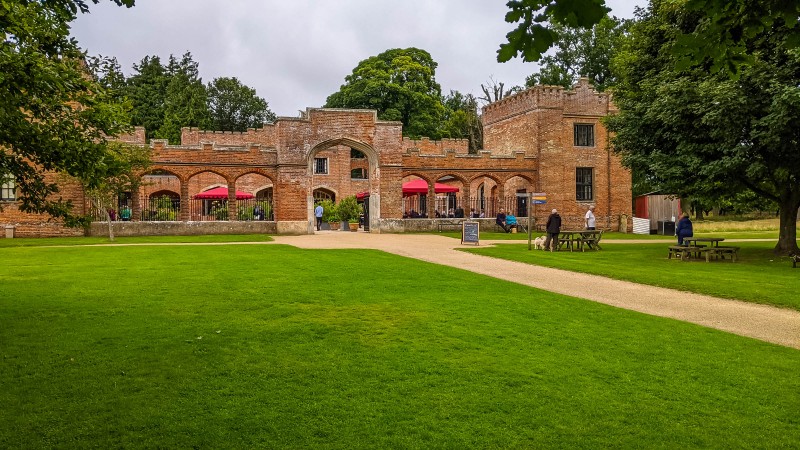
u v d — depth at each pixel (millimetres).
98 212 31031
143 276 13984
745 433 5312
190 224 32594
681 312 10562
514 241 28609
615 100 24656
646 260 19047
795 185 19703
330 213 42156
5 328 8727
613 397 6121
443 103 71500
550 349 7801
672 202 37156
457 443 5090
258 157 34312
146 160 27203
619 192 40781
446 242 27109
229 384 6426
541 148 39312
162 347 7766
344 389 6293
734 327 9359
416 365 7066
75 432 5250
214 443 5062
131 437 5164
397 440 5133
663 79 19969
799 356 7547
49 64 7480
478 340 8203
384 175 35969
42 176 8688
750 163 17984
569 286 13547
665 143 20641
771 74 16672
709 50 4707
